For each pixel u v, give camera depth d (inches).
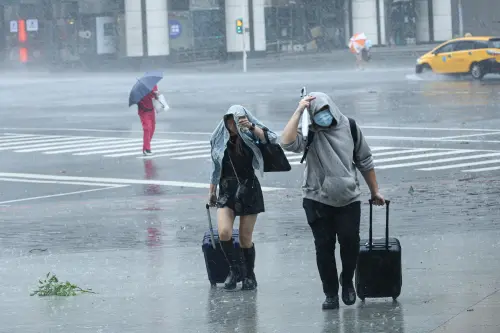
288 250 577.0
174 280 494.3
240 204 444.1
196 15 3978.8
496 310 366.9
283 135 389.4
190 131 1531.7
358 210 399.2
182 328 374.9
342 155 393.1
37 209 854.5
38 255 617.0
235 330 365.7
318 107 388.2
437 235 605.0
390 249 404.8
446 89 2130.9
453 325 344.5
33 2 4207.7
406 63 3518.7
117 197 911.7
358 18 4244.6
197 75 3329.2
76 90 2726.4
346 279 404.8
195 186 967.6
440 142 1244.5
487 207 743.7
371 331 348.5
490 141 1231.5
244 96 2208.4
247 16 4005.9
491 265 481.1
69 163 1192.2
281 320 380.2
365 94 2097.7
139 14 3853.3
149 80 1232.8
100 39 3981.3
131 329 377.4
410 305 393.7
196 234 679.7
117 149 1323.8
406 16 4328.3
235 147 439.2
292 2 4180.6
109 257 588.7
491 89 2063.2
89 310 421.1
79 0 4025.6
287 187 933.2
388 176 973.2
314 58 3865.7
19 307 436.5
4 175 1105.4
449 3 4313.5
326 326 362.9
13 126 1723.7
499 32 4571.9
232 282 457.7
